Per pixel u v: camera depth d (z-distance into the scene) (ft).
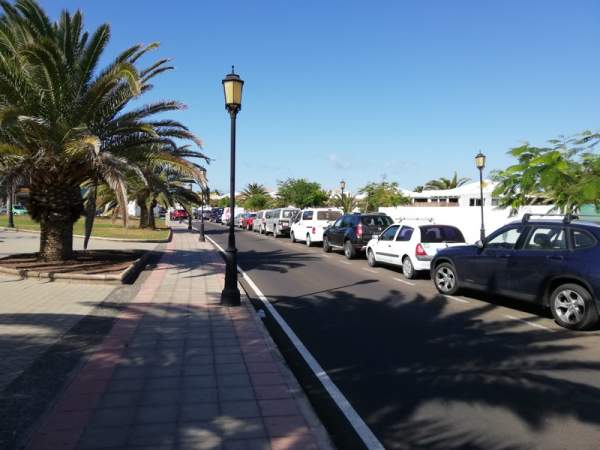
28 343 21.22
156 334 23.15
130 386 16.42
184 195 115.85
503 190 36.50
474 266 32.09
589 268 24.21
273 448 12.31
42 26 40.42
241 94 30.37
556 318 25.82
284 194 180.45
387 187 127.54
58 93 38.73
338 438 13.70
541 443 13.32
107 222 143.43
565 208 35.22
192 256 61.46
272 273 47.57
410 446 13.21
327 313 29.43
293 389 16.29
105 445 12.34
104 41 40.40
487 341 23.18
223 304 29.91
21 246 65.16
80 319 25.68
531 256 27.45
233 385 16.61
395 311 29.89
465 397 16.52
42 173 42.04
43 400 15.24
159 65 43.88
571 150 35.47
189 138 44.50
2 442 12.50
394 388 17.38
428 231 43.16
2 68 36.63
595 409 15.49
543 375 18.56
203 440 12.67
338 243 65.21
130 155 43.06
